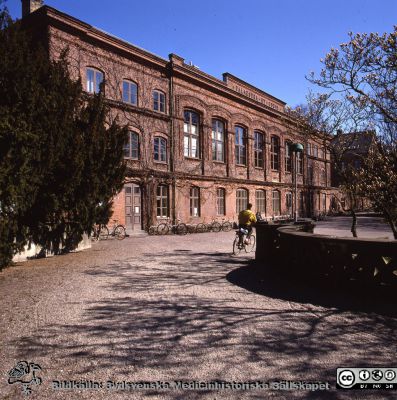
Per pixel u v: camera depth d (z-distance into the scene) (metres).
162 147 20.50
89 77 16.66
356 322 4.68
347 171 9.11
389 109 7.55
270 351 3.83
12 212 8.29
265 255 9.18
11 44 8.54
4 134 7.81
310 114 12.30
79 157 9.85
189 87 22.16
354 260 5.99
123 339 4.18
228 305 5.52
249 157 27.75
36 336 4.27
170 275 7.82
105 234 16.58
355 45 7.38
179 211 21.08
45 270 8.39
